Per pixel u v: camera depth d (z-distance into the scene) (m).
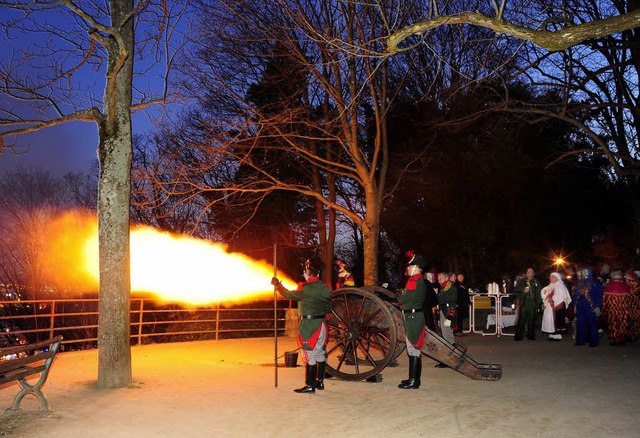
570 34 7.04
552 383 10.33
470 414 8.05
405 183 27.66
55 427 7.27
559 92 22.00
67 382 10.17
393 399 9.08
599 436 6.91
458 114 24.12
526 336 19.02
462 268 27.41
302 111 21.06
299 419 7.79
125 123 10.20
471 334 20.33
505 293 21.83
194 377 10.91
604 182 28.20
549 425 7.43
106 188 10.03
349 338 10.76
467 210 26.47
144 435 6.99
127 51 9.76
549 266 26.14
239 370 11.88
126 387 9.79
